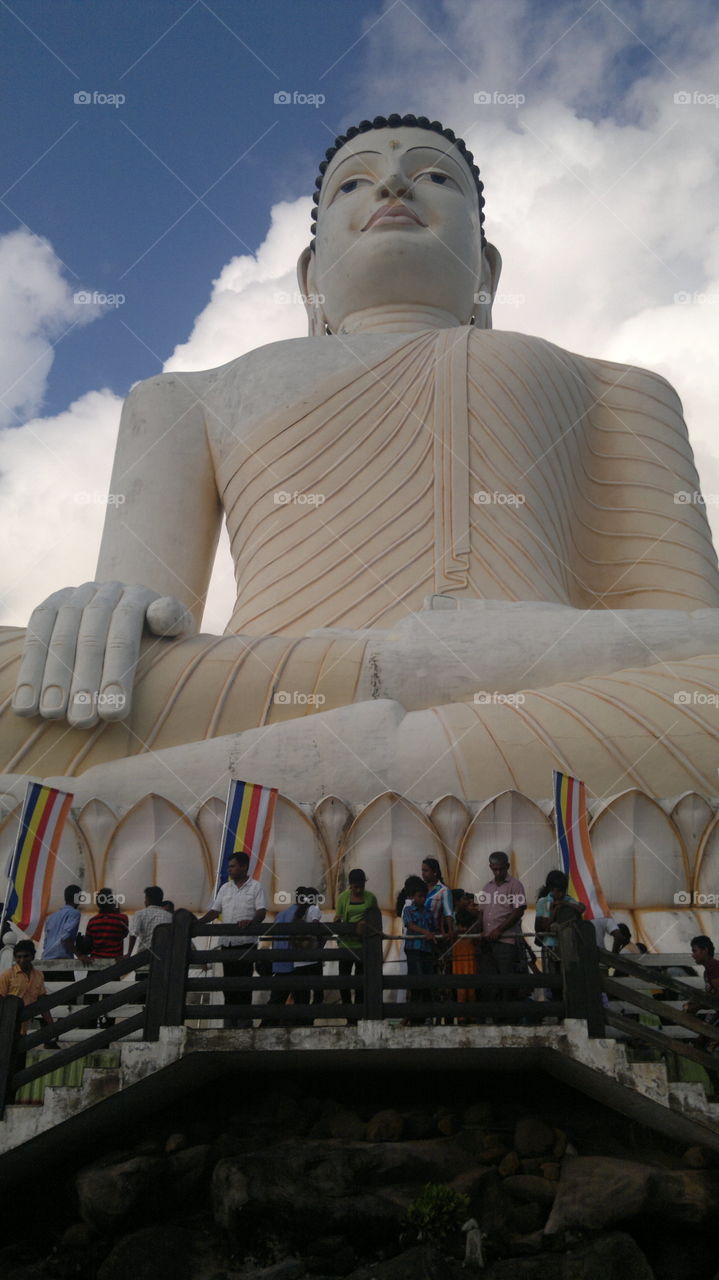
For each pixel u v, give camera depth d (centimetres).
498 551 1532
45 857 959
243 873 795
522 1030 654
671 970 828
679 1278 599
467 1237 597
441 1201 604
